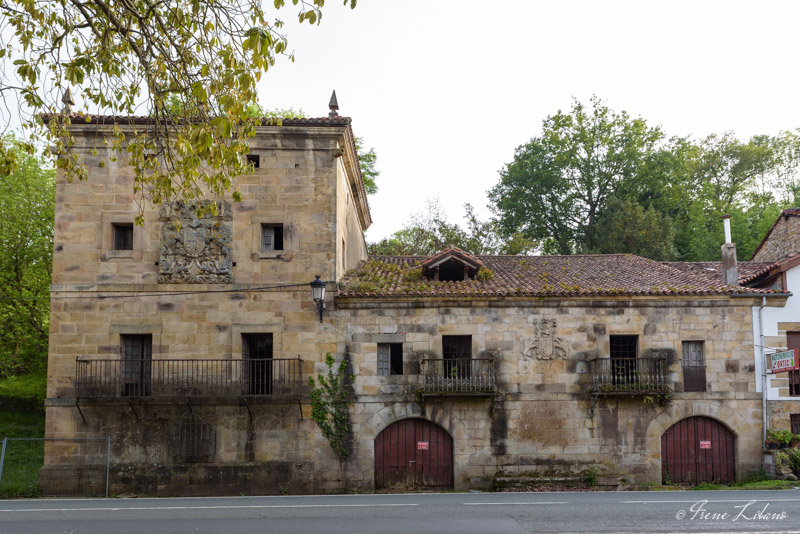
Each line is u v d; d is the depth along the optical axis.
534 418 23.59
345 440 23.14
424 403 23.39
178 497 21.22
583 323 24.08
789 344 24.44
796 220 28.80
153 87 12.55
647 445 23.55
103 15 12.49
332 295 23.58
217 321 23.41
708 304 24.23
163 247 23.59
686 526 12.84
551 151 47.22
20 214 33.31
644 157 45.88
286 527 12.97
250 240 23.77
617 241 42.66
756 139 51.81
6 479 23.12
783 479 22.47
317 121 23.77
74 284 23.45
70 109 23.53
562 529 12.56
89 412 22.97
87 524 13.71
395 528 12.73
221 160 12.91
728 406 23.83
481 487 23.16
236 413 23.05
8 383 35.31
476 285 24.75
